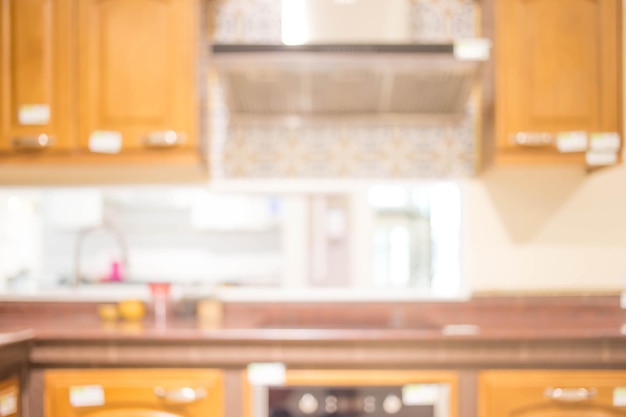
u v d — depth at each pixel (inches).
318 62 80.2
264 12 94.2
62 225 145.8
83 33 81.5
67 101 81.4
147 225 175.0
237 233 177.3
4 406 63.9
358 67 81.4
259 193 95.3
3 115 81.8
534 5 81.1
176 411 68.3
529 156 80.9
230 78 83.9
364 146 93.6
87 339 67.9
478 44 79.4
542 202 92.1
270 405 68.1
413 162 93.4
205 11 91.8
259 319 83.2
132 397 68.1
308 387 68.1
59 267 166.9
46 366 68.8
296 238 106.7
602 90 81.0
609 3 81.4
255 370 68.0
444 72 83.2
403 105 91.5
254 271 176.2
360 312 88.4
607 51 81.2
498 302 89.7
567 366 68.9
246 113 92.9
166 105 81.3
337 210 106.8
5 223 100.3
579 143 80.1
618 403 68.4
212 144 94.0
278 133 94.0
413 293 91.2
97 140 81.0
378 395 68.1
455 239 96.0
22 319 87.3
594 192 91.8
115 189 96.0
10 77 81.7
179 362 68.4
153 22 81.5
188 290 88.7
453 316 88.9
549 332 68.4
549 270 91.4
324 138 93.8
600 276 91.2
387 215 112.3
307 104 90.8
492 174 90.8
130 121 81.4
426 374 68.3
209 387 68.1
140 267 174.2
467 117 93.5
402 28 85.0
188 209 175.0
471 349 67.9
